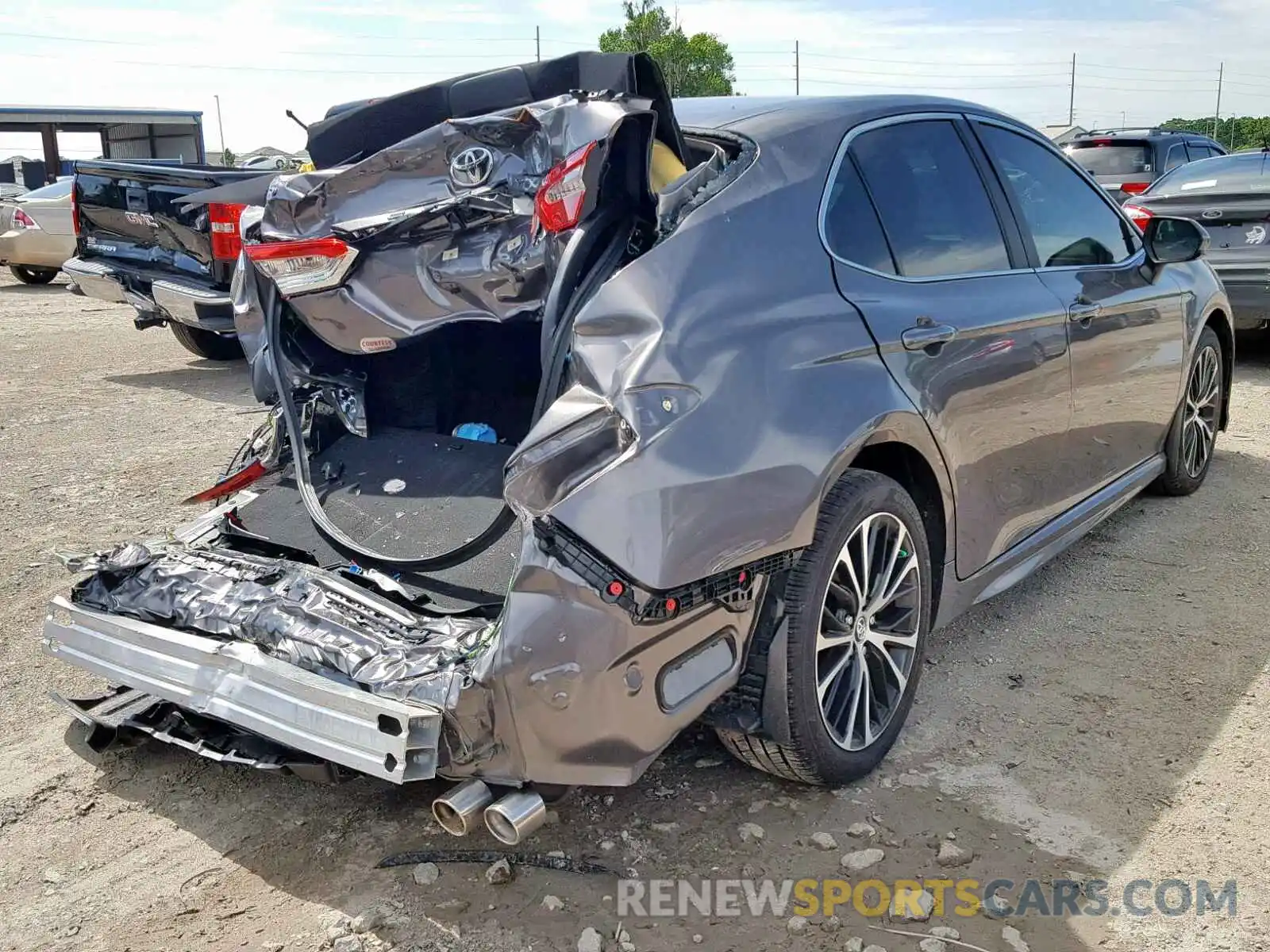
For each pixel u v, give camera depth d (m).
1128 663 3.74
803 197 2.96
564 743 2.32
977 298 3.38
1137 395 4.46
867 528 2.89
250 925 2.52
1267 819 2.86
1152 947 2.41
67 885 2.67
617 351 2.41
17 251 15.16
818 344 2.73
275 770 2.74
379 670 2.40
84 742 3.35
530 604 2.30
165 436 6.83
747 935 2.46
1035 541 3.86
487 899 2.59
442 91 3.11
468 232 2.88
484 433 3.38
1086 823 2.85
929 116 3.59
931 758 3.17
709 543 2.36
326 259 2.93
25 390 8.29
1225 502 5.36
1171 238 4.45
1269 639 3.88
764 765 2.90
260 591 2.72
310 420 3.35
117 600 2.90
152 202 8.19
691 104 3.51
